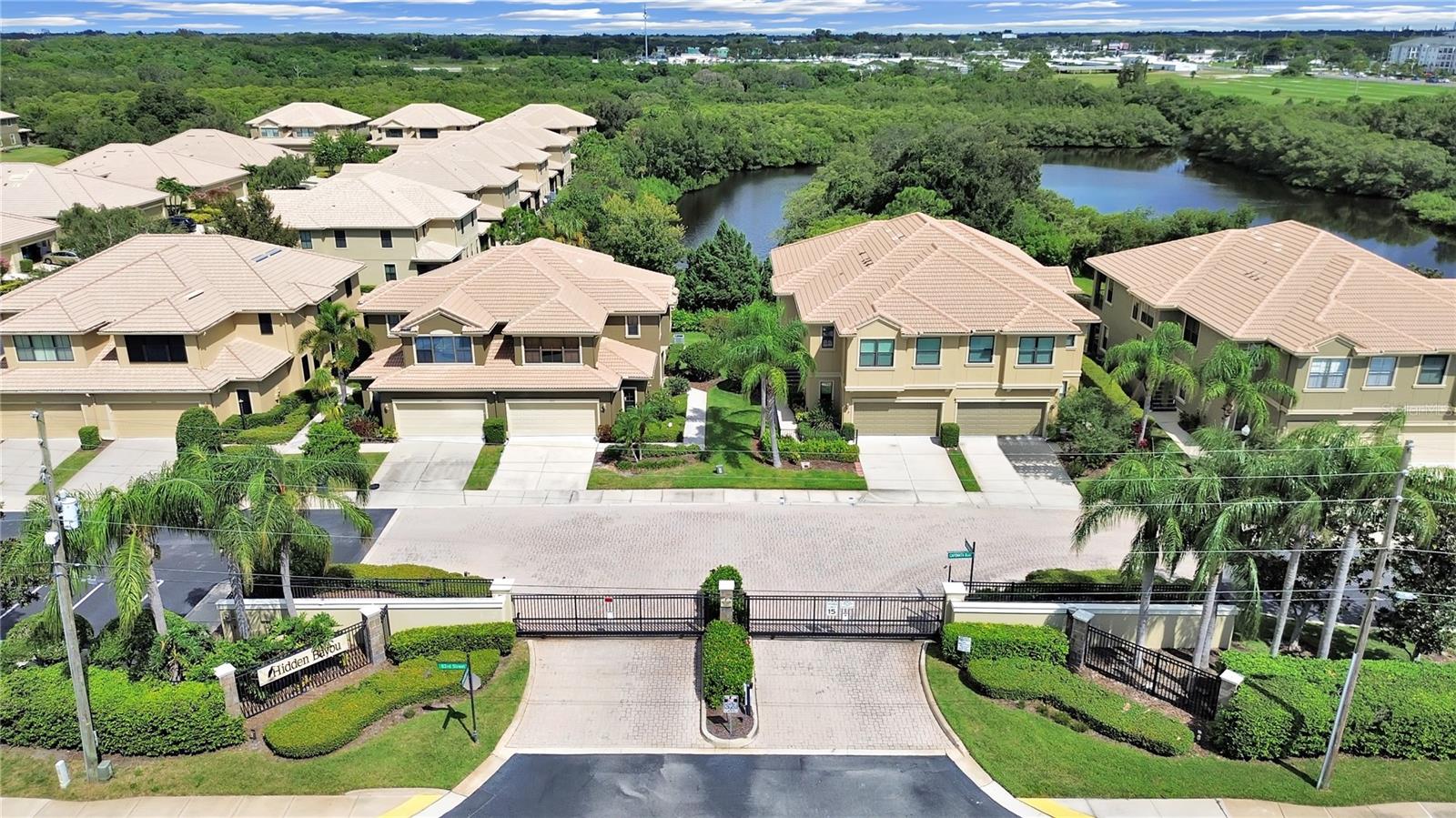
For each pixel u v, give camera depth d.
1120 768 21.09
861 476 35.97
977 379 38.09
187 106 112.88
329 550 25.28
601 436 38.88
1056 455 37.78
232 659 22.69
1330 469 22.02
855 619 26.61
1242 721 21.16
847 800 20.23
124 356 38.81
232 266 43.56
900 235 43.66
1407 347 35.09
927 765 21.30
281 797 20.09
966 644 24.41
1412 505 21.66
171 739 21.08
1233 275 41.44
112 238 54.81
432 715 22.64
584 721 22.66
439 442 38.72
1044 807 20.02
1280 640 24.78
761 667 24.80
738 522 32.59
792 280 43.22
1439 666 23.02
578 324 38.06
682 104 133.12
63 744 21.36
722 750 21.73
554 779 20.75
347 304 49.06
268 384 40.75
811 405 40.50
